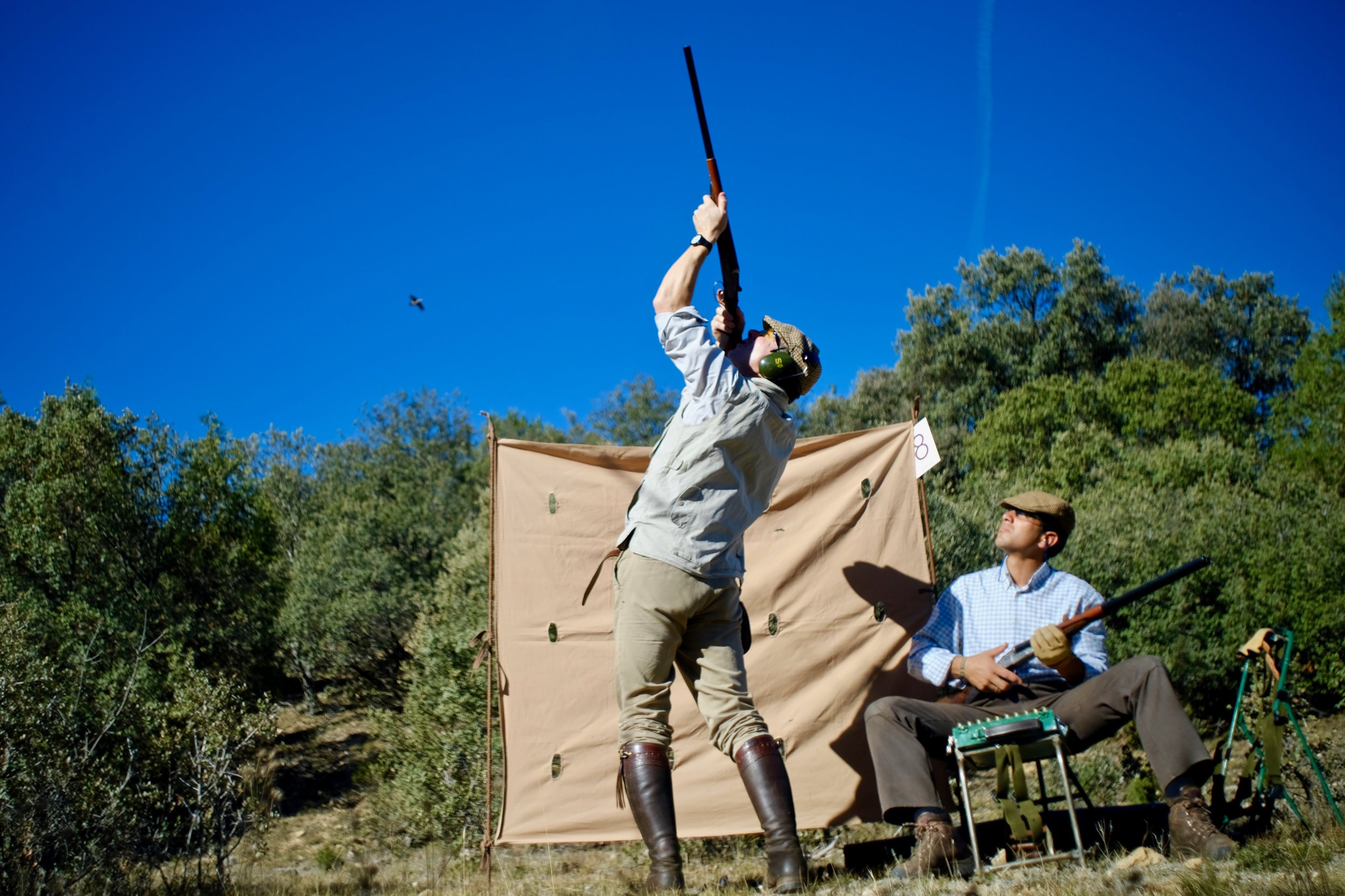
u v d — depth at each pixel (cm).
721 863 564
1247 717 381
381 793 1059
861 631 443
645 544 342
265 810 641
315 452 3328
